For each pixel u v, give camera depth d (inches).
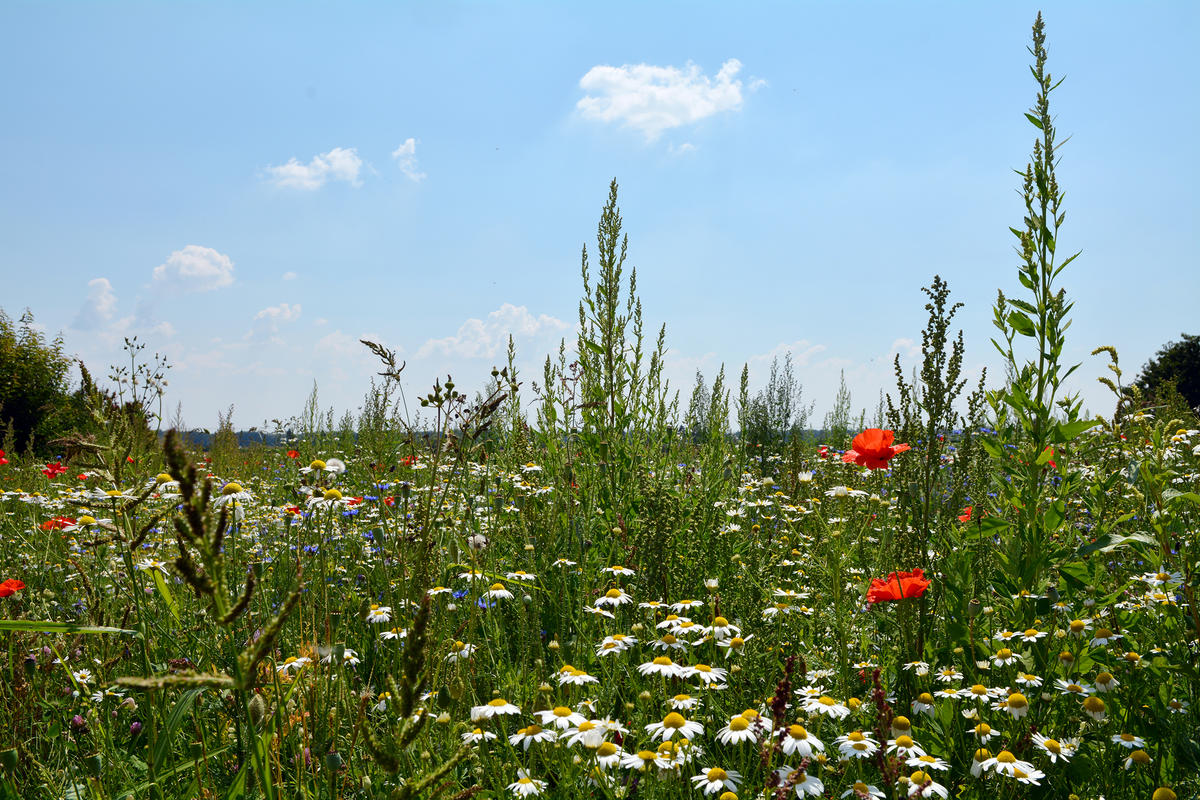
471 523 151.2
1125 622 122.5
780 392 488.7
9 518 205.9
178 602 115.0
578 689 100.3
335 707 87.4
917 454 144.6
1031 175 129.3
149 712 88.8
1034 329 126.9
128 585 118.3
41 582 155.6
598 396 221.3
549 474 225.8
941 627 125.6
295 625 126.4
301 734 92.5
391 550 135.0
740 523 206.5
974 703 100.0
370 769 89.4
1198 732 98.1
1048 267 127.0
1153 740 99.2
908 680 113.3
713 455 232.8
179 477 43.3
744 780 83.0
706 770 86.1
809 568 142.8
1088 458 152.8
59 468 259.9
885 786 82.0
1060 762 92.6
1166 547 107.8
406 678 50.3
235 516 126.5
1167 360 1235.9
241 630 108.0
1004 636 116.0
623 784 87.8
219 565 44.6
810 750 82.0
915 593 108.7
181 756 96.0
